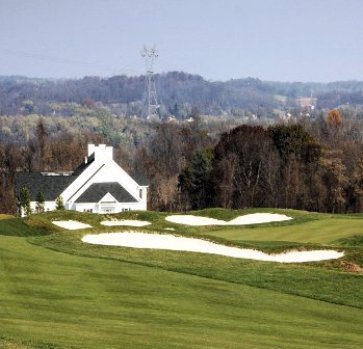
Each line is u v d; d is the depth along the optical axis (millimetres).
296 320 51594
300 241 104375
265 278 65500
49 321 45750
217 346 40531
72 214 125625
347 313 54750
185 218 134500
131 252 76062
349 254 79812
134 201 185750
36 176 186125
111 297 54844
